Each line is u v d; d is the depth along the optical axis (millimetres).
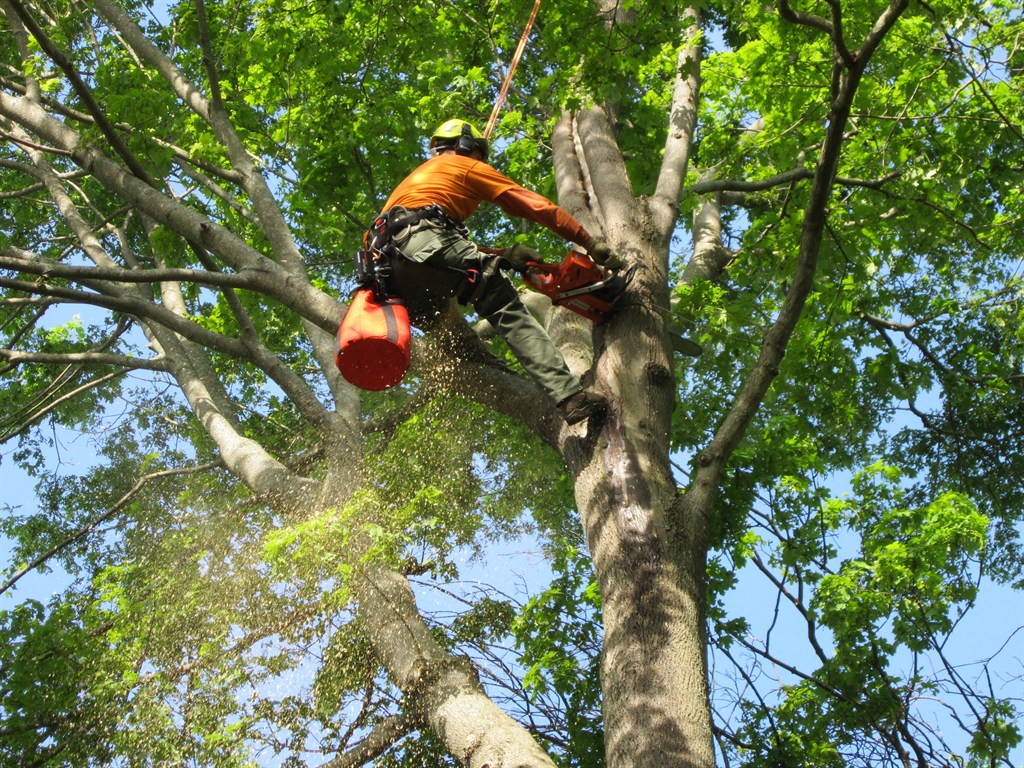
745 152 8695
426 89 9430
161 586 6961
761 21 7699
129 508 8414
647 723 4199
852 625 7590
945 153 8125
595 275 5020
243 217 9719
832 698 7637
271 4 8461
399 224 4910
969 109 8422
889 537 8031
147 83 7973
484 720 5352
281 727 6418
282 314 10164
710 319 7809
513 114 8508
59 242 13234
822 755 7410
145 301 6773
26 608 7543
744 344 8328
